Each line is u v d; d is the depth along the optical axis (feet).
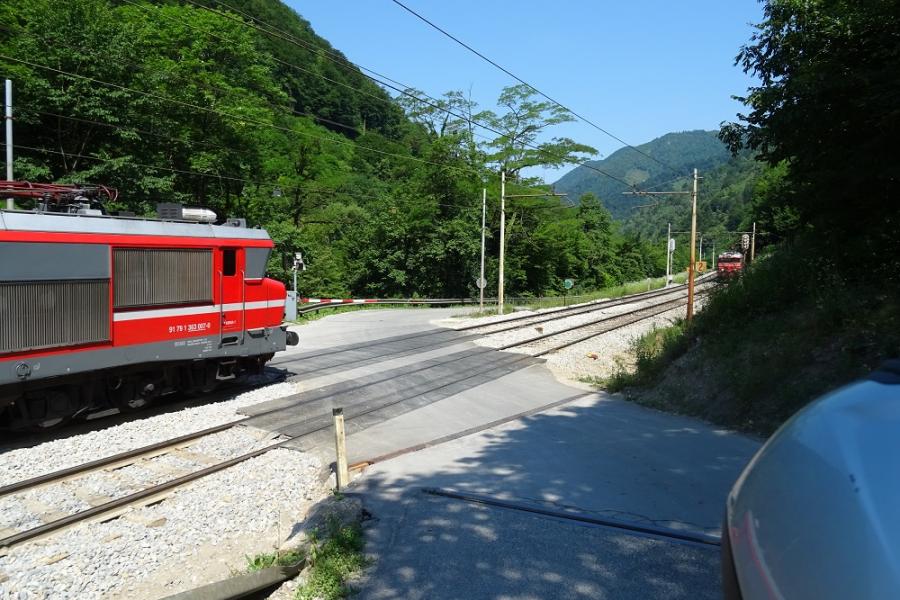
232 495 27.45
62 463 30.17
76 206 38.60
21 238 32.24
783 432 6.25
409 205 174.60
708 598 15.48
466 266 177.88
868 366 31.17
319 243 165.37
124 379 38.83
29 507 25.26
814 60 38.29
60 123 78.69
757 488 5.74
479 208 179.42
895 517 4.07
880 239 39.93
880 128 36.22
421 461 29.37
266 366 56.80
